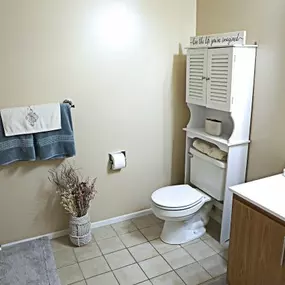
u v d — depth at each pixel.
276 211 1.61
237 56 2.19
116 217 2.93
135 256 2.43
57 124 2.36
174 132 2.99
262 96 2.27
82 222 2.51
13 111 2.23
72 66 2.41
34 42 2.25
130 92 2.68
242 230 1.84
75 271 2.27
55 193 2.60
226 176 2.44
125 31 2.53
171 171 3.09
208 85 2.45
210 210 2.78
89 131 2.61
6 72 2.22
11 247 2.52
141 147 2.87
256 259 1.77
